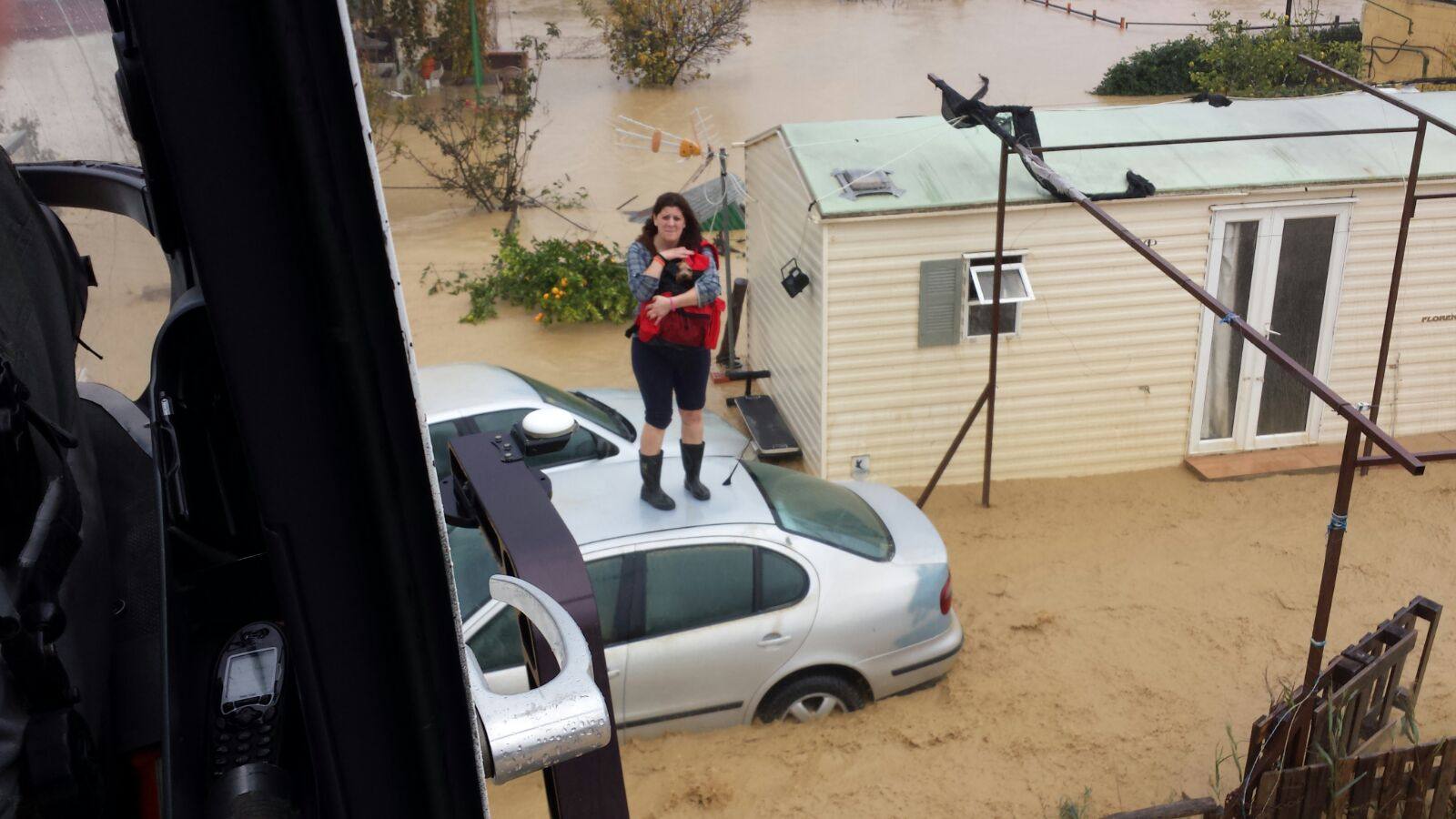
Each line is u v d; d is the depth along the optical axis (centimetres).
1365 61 2125
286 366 90
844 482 781
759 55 3031
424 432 96
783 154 1017
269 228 87
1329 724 588
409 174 2009
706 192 1262
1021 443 1015
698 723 660
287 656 132
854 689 687
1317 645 556
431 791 106
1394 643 643
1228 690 750
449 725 107
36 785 101
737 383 1227
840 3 3816
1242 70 2067
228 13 81
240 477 164
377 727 104
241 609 144
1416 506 980
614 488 690
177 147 83
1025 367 985
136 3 79
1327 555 534
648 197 1892
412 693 103
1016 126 887
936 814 627
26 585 106
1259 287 995
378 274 90
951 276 940
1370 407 1000
